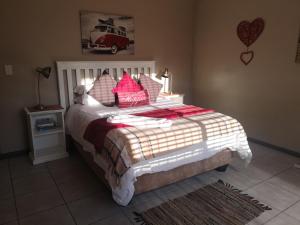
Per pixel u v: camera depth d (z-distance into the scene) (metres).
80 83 3.40
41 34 3.06
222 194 2.27
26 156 3.16
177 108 3.04
